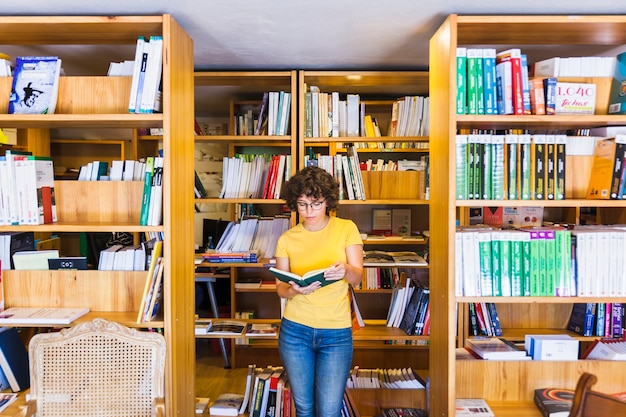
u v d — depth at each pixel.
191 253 2.50
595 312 2.95
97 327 2.00
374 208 4.26
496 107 2.15
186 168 2.41
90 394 1.98
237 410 2.99
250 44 2.73
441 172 2.24
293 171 3.29
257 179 3.37
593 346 2.44
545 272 2.19
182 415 2.32
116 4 2.06
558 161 2.16
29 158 2.19
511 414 2.16
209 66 3.30
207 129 5.78
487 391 2.29
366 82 3.52
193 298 2.55
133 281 2.33
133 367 1.99
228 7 2.11
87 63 3.02
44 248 2.96
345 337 2.22
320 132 3.31
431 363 2.46
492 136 2.14
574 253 2.21
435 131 2.35
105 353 1.99
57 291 2.34
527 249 2.18
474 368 2.28
